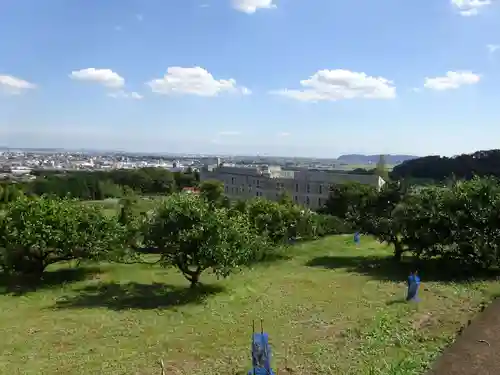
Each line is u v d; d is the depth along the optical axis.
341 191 51.53
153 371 13.23
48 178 109.44
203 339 16.03
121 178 127.12
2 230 27.31
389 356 13.52
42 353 14.92
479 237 27.25
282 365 13.10
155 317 19.20
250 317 18.83
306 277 27.77
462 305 19.47
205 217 23.59
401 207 31.06
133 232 27.64
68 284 26.47
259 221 37.22
